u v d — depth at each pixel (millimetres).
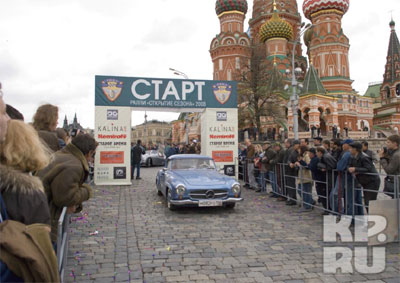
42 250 1736
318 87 44938
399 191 5840
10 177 1945
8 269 1636
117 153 13477
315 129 34656
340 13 54750
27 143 2104
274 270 4562
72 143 3648
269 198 10562
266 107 36812
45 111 4422
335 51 53469
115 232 6480
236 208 8875
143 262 4848
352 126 50344
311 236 6219
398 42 68812
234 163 14664
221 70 54562
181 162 9836
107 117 13391
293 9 60531
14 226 1714
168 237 6141
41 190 2070
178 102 14039
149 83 13742
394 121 63781
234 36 54031
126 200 10008
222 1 56219
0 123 1810
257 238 6090
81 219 7539
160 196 10781
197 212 8344
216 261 4898
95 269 4570
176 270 4551
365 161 6672
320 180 8305
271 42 53219
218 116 14492
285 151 10062
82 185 3668
